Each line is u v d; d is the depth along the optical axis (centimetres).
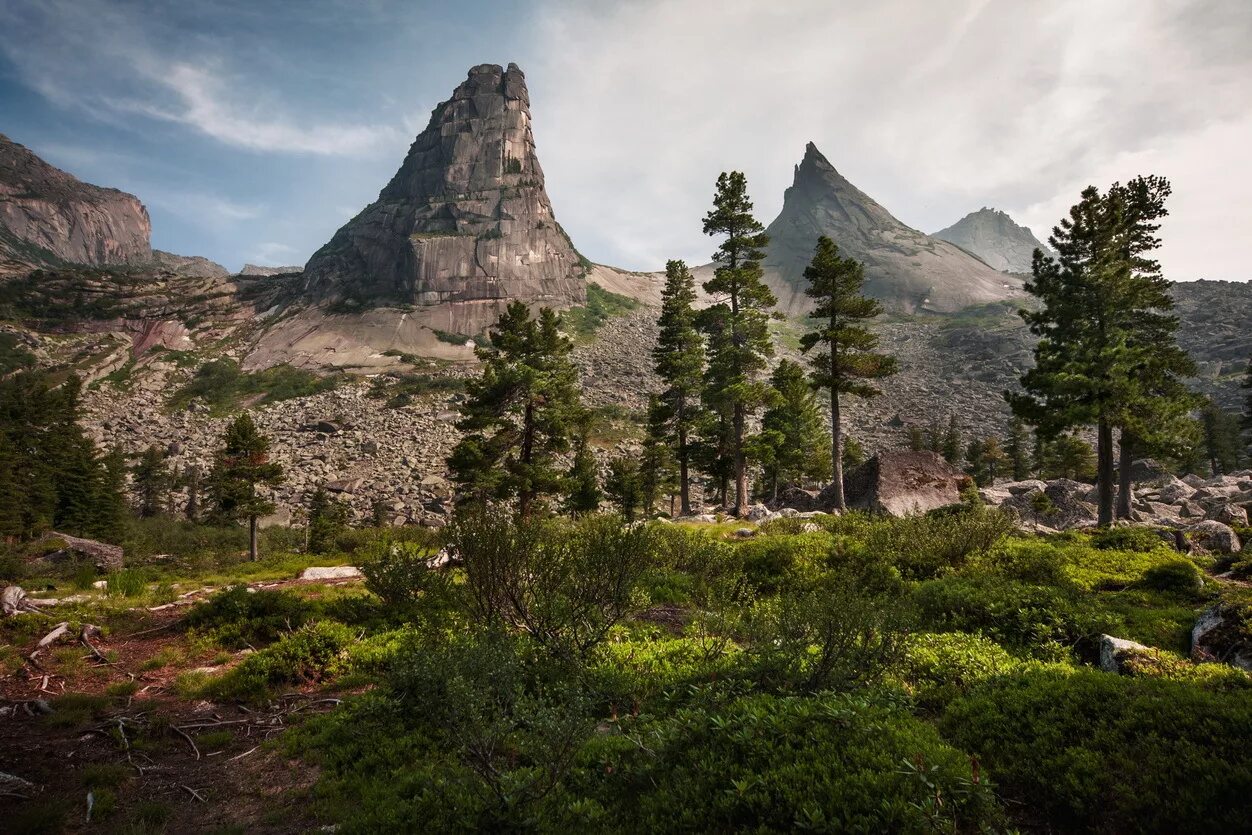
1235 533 1920
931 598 1230
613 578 955
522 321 3152
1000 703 666
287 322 17450
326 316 17288
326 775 681
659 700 789
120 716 848
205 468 8388
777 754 550
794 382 4975
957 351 16462
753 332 3566
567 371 3247
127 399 12519
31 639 1176
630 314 19700
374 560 1380
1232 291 17088
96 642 1218
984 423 11206
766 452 3534
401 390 12838
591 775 600
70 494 4884
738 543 1952
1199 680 675
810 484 5984
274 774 699
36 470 4734
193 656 1134
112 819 600
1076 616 1036
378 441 9650
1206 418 6712
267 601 1288
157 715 854
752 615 1005
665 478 5362
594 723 557
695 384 4075
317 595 1627
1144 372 2670
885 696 696
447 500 6912
